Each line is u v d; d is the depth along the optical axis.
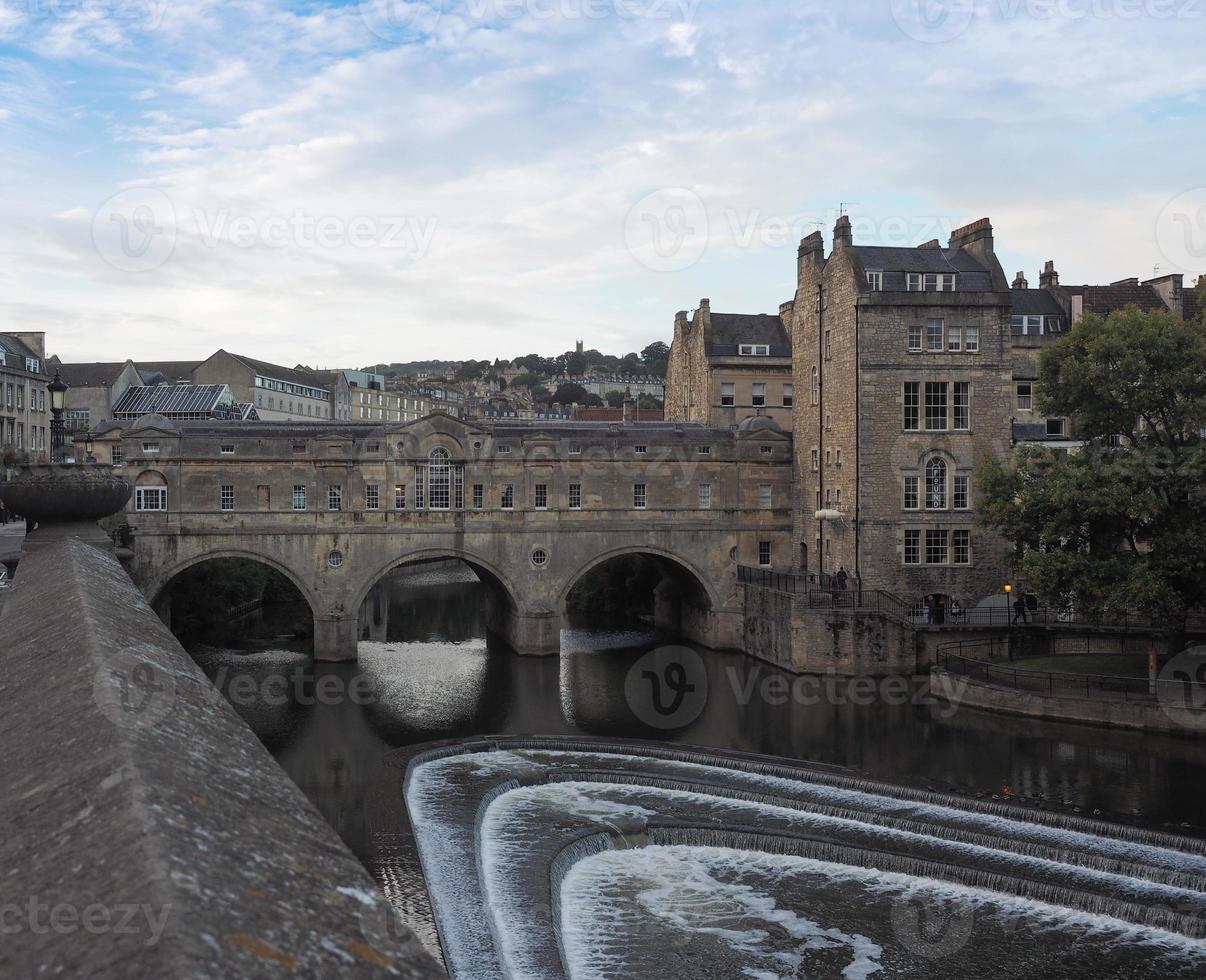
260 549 62.72
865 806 36.12
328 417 160.75
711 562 69.25
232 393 131.50
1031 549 48.81
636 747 43.31
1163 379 45.47
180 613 73.81
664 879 30.48
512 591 66.12
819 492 66.62
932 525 61.66
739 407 85.50
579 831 32.88
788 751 43.59
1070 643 55.59
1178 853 30.69
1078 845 31.81
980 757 41.44
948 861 31.08
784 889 29.77
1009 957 25.73
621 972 25.05
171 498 61.81
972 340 62.09
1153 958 25.53
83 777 5.93
